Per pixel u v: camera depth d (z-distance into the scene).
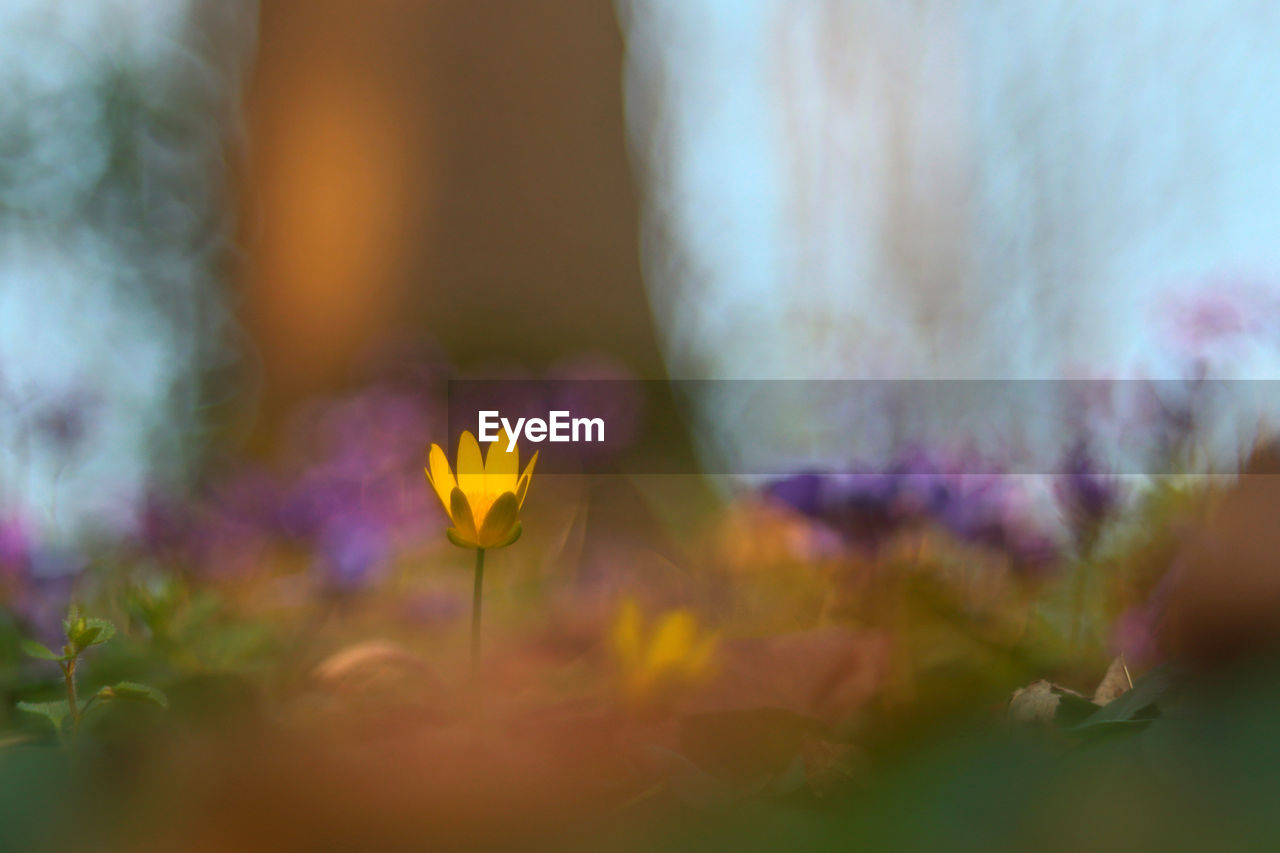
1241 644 0.63
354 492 1.02
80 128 2.48
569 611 0.89
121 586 0.82
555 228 2.23
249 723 0.68
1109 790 0.60
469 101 2.20
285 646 0.79
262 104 2.25
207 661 0.76
